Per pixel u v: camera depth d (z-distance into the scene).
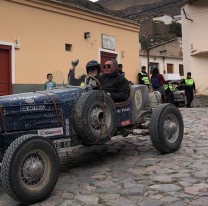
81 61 11.38
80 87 4.16
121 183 3.55
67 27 10.86
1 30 8.96
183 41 18.88
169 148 4.77
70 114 3.85
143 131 4.89
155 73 10.96
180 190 3.20
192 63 18.30
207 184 3.34
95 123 3.90
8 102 3.34
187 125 7.72
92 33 11.80
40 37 9.98
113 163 4.50
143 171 3.96
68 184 3.63
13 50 9.24
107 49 12.45
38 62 9.93
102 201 3.03
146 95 5.27
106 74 4.72
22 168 3.00
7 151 2.90
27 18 9.62
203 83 18.25
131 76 13.70
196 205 2.79
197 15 17.86
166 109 4.76
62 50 10.69
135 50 13.91
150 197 3.05
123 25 13.18
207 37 17.58
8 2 9.12
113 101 4.23
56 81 4.75
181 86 15.85
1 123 3.26
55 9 10.36
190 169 3.93
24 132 3.40
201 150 4.95
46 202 3.07
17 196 2.88
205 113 10.34
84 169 4.29
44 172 3.15
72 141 3.88
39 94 3.74
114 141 6.20
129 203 2.93
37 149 3.07
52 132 3.64
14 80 9.27
